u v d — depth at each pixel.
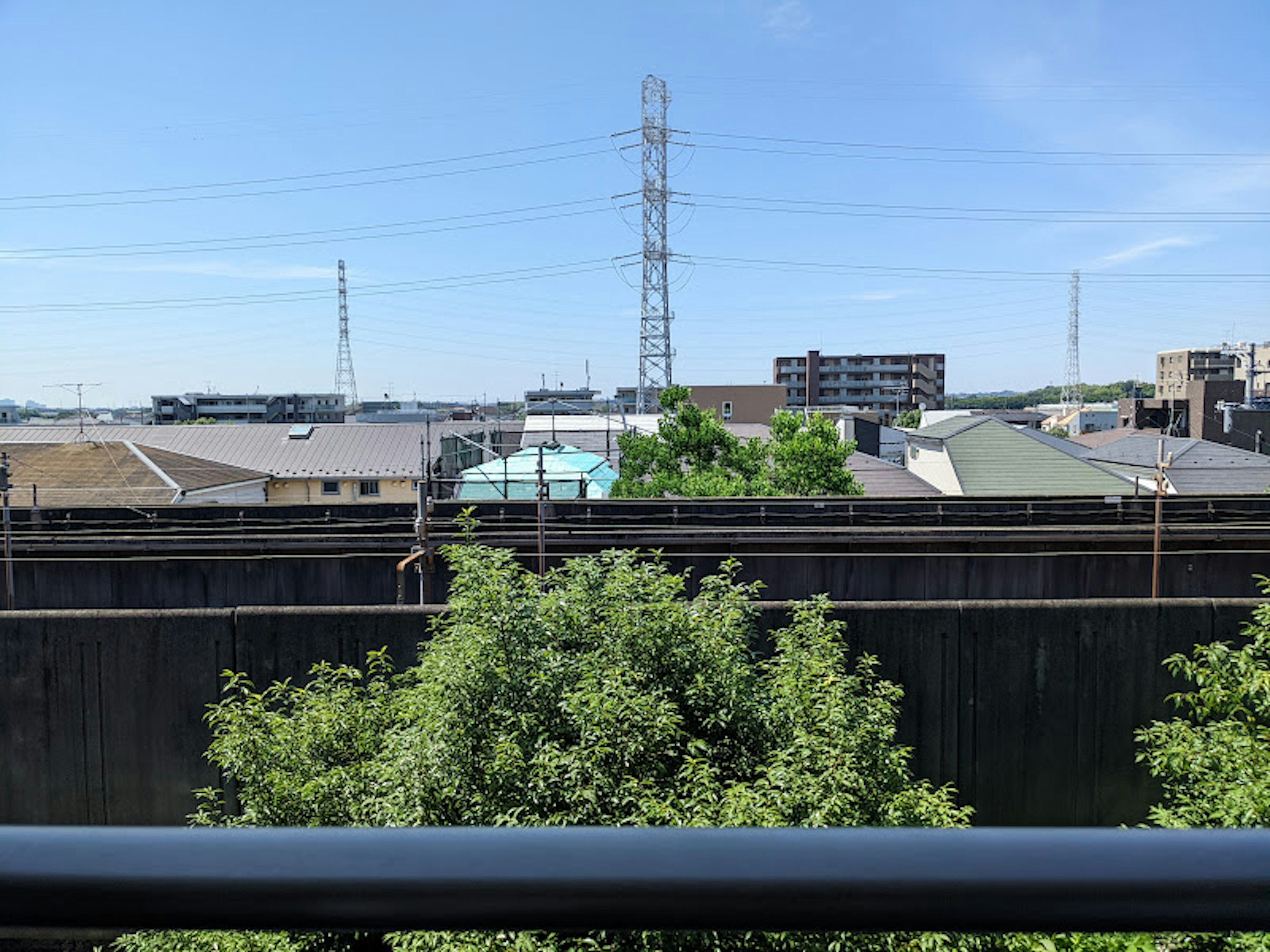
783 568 13.55
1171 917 0.60
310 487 35.62
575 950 4.93
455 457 32.41
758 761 5.98
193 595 13.72
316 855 0.58
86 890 0.56
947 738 8.65
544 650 6.18
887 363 96.00
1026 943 4.91
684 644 6.29
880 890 0.58
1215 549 13.91
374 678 8.59
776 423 22.16
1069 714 8.66
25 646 8.65
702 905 0.58
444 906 0.58
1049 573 13.62
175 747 8.70
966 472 25.73
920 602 8.64
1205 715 6.50
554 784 5.66
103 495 24.48
